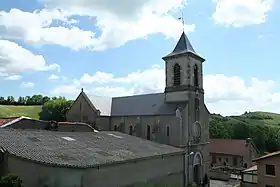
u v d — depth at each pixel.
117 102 54.53
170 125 42.81
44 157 22.52
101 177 23.16
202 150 45.50
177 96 44.91
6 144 24.75
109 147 29.42
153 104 47.72
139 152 29.67
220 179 51.31
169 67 46.75
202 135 45.81
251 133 94.56
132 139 36.75
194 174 43.91
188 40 47.53
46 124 40.09
